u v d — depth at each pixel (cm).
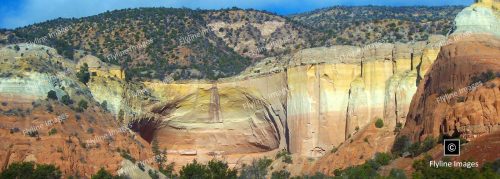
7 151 12962
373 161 12912
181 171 14212
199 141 16062
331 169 14162
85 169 13312
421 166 11406
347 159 14150
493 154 10944
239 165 15700
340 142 15100
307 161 14925
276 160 15288
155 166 14938
